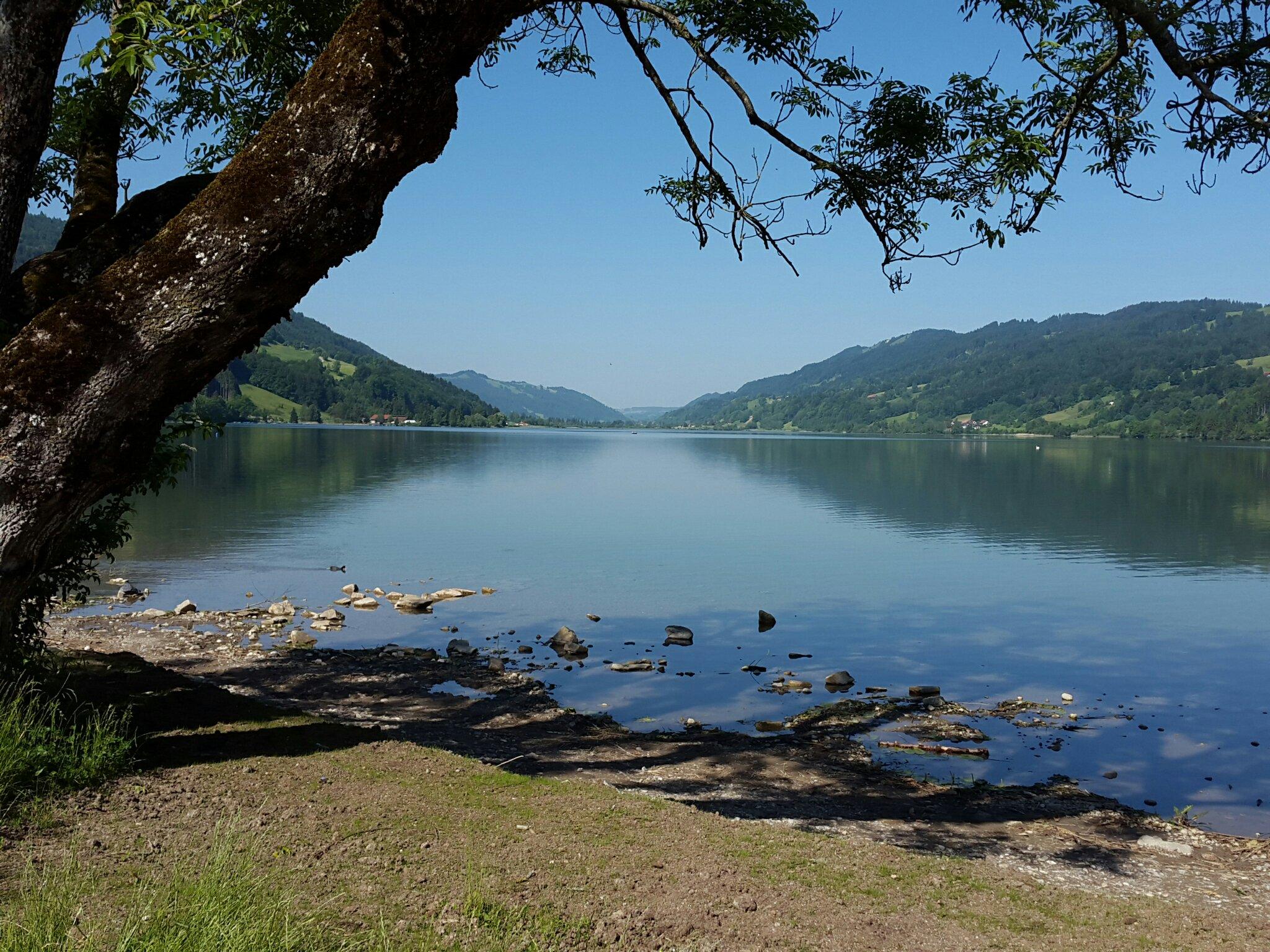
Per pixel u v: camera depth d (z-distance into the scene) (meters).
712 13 8.83
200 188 8.20
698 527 39.56
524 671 15.77
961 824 9.36
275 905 4.83
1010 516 46.00
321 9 10.44
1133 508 51.03
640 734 12.38
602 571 27.38
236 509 42.00
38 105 6.52
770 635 19.41
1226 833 9.59
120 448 5.53
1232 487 67.06
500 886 5.80
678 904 5.88
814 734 12.71
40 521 5.40
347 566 26.97
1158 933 6.43
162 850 5.68
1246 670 16.89
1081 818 9.78
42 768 6.61
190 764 7.61
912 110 8.38
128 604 20.47
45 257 7.73
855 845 7.73
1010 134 7.52
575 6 10.44
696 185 9.42
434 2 5.04
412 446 125.25
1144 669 16.91
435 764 8.56
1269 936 6.55
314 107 5.20
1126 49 6.88
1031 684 15.88
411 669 15.27
